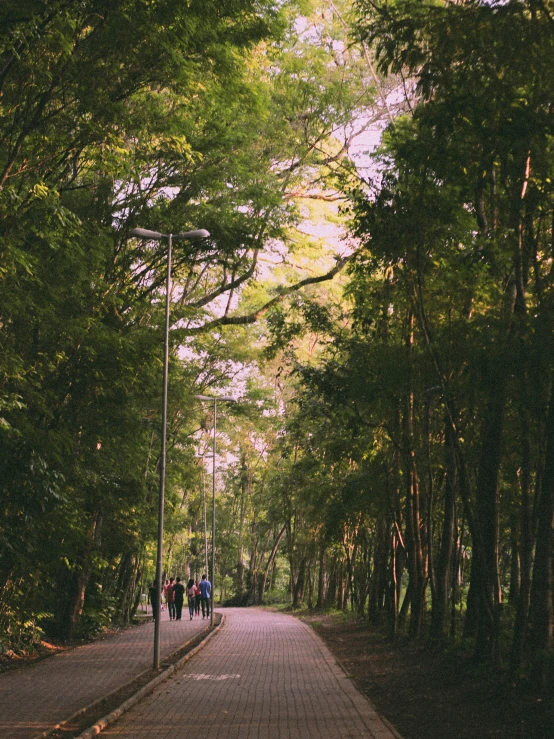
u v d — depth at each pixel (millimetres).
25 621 20578
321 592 47531
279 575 80688
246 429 53656
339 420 23016
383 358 17359
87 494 22062
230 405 39531
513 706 10609
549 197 12047
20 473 15523
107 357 18359
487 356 11664
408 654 18781
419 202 12875
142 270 23250
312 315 22000
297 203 26344
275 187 23672
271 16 18156
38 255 16531
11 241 13734
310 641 25094
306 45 25016
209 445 54500
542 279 12555
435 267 14859
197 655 20609
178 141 17516
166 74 15422
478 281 14750
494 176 13438
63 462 18344
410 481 21609
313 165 26953
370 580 34438
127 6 13102
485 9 10039
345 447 24094
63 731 9898
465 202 13898
